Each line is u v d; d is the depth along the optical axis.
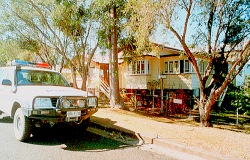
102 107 14.71
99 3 10.73
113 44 13.48
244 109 17.53
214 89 9.63
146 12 8.09
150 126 7.97
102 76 25.16
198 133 7.12
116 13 12.78
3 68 8.40
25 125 6.13
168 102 16.16
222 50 10.05
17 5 14.69
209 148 5.49
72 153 5.44
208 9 9.64
